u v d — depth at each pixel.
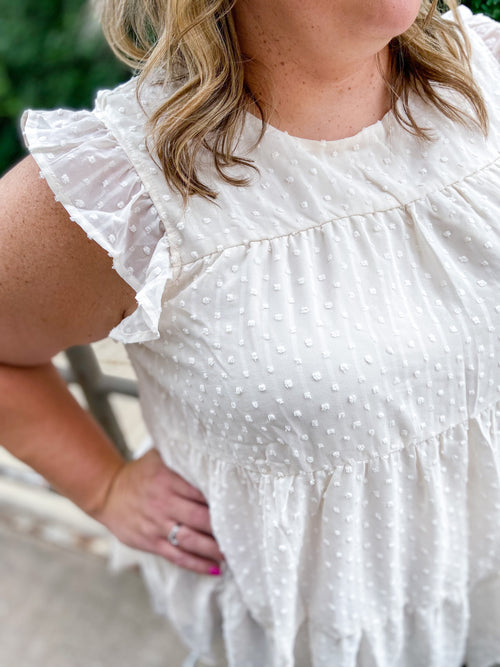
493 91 0.68
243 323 0.60
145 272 0.59
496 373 0.66
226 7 0.55
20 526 1.68
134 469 0.87
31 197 0.59
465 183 0.63
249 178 0.59
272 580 0.75
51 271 0.61
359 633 0.81
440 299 0.62
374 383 0.60
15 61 1.33
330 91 0.59
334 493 0.67
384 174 0.62
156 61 0.58
